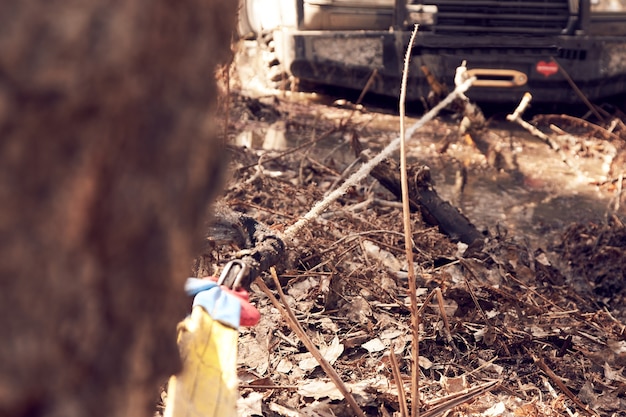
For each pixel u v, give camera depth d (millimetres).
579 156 7641
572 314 4074
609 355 3631
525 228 5758
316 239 4336
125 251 916
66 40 787
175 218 969
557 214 6094
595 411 3252
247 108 8078
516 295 4168
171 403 1449
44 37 781
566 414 3197
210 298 1729
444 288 3994
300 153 6707
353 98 9062
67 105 807
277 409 2936
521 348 3650
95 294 894
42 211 825
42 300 847
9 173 798
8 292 829
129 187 891
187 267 1045
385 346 3512
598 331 3988
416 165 5156
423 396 3174
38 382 866
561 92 8664
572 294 4488
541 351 3633
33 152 805
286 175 5859
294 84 9031
